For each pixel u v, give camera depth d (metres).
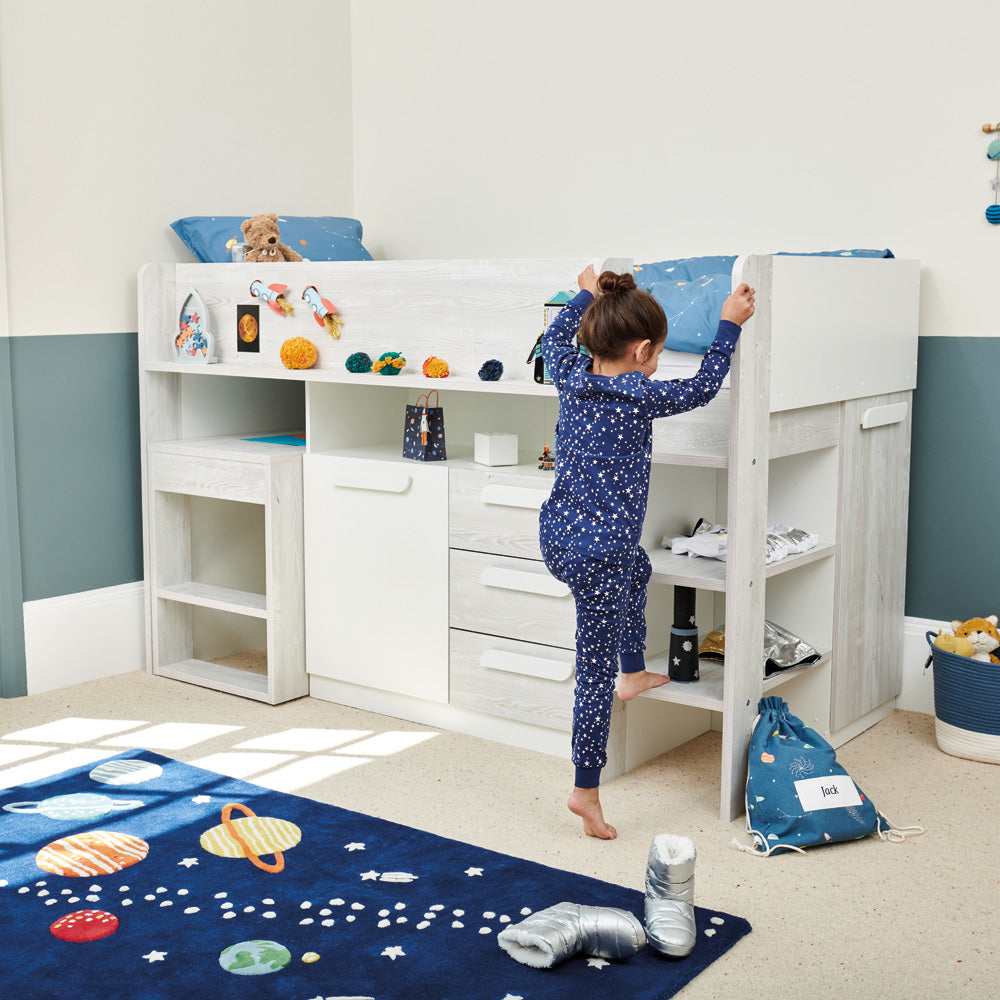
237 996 1.65
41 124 3.00
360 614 2.90
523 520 2.57
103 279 3.17
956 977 1.73
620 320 2.07
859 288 2.55
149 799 2.36
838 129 2.93
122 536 3.27
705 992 1.68
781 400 2.32
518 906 1.91
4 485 2.96
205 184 3.42
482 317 2.61
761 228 3.07
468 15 3.53
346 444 3.05
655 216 3.23
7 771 2.51
